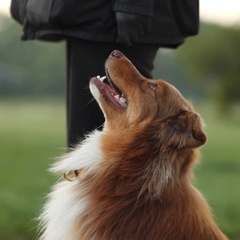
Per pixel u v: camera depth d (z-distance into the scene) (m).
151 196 5.54
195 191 5.77
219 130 42.72
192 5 6.56
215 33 66.56
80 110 6.54
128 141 5.75
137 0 6.03
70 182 5.99
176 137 5.61
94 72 6.43
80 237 5.62
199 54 66.88
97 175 5.75
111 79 6.18
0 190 12.92
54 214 5.96
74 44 6.45
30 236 8.87
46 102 86.94
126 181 5.63
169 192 5.54
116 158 5.71
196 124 5.57
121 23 6.02
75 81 6.50
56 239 5.85
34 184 13.94
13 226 9.30
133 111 5.98
